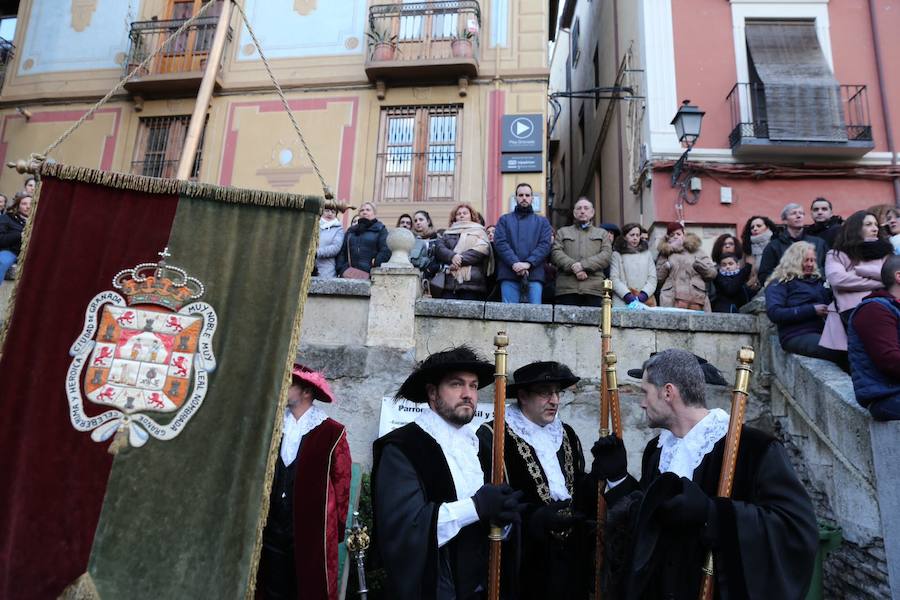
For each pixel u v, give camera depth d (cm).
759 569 217
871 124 1041
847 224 453
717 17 1085
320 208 324
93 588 260
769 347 509
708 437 251
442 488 261
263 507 278
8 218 657
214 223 317
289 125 1208
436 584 238
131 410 285
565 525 265
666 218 1021
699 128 934
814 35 1075
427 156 1169
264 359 299
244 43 1261
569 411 505
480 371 289
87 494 272
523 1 1208
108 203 312
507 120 1150
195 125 421
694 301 631
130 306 298
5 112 1308
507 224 625
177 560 270
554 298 636
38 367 284
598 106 1505
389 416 495
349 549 337
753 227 700
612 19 1362
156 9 1309
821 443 428
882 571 354
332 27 1248
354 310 535
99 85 1287
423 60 1148
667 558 236
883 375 348
